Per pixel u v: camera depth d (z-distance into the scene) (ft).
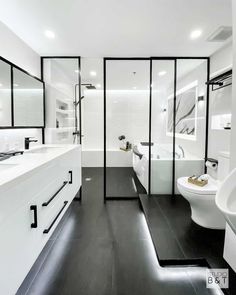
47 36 7.29
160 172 10.69
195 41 7.75
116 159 15.88
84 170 15.79
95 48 8.38
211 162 8.76
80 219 7.97
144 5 5.47
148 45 8.11
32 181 3.99
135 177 13.98
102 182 13.01
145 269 5.20
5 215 3.05
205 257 5.41
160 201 9.60
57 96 10.42
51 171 5.12
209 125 9.55
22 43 7.62
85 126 16.24
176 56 9.37
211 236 6.46
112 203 9.73
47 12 5.76
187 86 11.05
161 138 11.91
